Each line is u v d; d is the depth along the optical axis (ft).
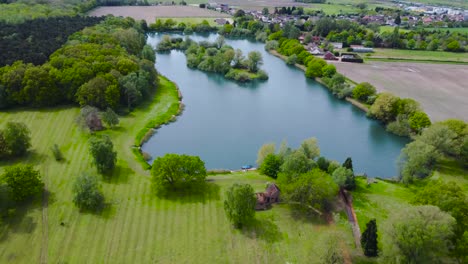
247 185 262.47
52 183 303.68
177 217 272.72
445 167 364.99
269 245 248.52
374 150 423.64
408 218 213.66
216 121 479.41
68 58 499.92
